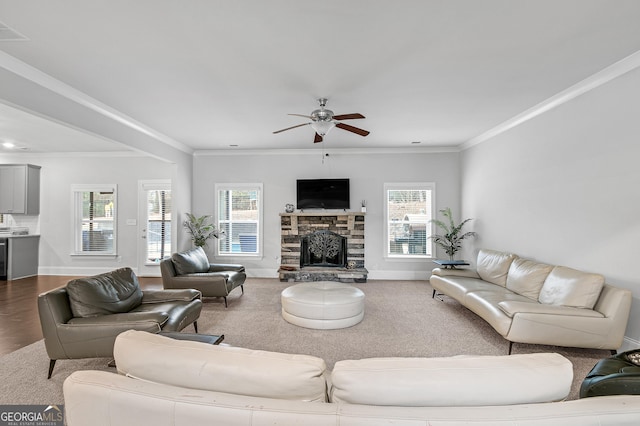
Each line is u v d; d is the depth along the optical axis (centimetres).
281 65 282
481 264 466
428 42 245
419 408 93
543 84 326
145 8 203
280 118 438
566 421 88
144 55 264
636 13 209
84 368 265
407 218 646
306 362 109
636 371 177
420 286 577
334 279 610
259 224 657
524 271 369
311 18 215
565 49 256
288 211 640
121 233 668
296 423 90
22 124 457
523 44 248
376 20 217
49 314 243
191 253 491
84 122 360
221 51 258
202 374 108
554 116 369
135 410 97
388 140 574
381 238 644
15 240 619
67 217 670
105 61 274
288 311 380
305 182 641
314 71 294
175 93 346
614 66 283
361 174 646
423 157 638
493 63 279
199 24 221
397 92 345
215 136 543
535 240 405
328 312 357
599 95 308
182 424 94
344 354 297
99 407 101
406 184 640
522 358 110
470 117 436
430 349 308
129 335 125
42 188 673
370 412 91
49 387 235
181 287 442
